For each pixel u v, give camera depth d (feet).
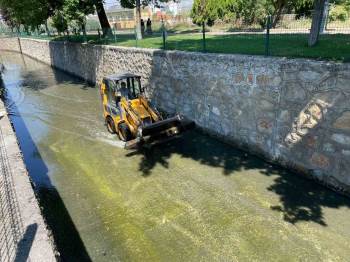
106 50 61.21
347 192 25.85
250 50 34.96
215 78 35.65
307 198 26.12
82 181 31.14
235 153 34.65
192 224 24.08
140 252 21.90
